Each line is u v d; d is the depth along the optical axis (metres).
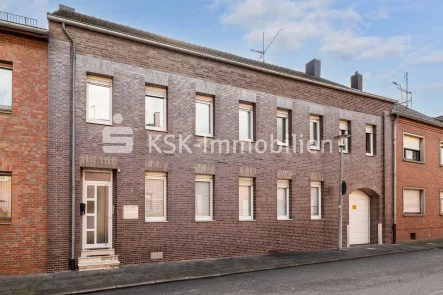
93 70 13.09
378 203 21.16
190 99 15.04
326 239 18.62
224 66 15.99
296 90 18.17
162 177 14.41
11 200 11.81
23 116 12.00
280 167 17.31
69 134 12.55
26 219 11.84
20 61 12.06
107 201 13.36
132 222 13.44
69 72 12.68
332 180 19.16
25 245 11.78
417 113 27.08
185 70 14.99
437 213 24.92
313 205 18.70
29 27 11.98
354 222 20.61
